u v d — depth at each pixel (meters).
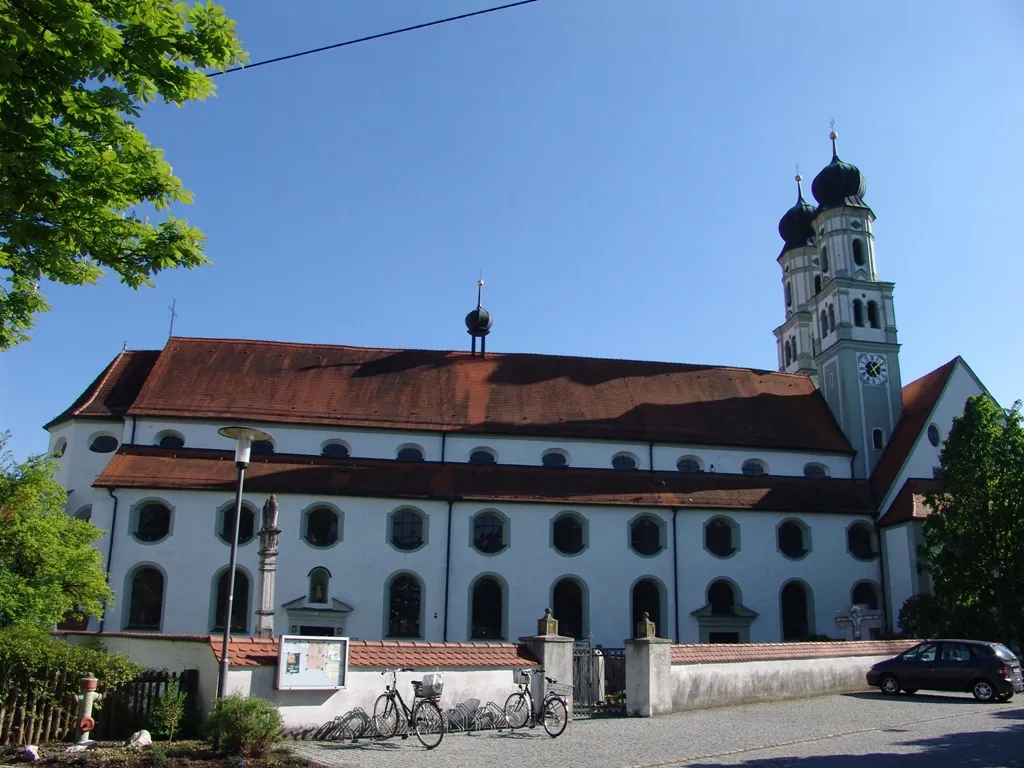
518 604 42.56
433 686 19.12
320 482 42.69
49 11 11.95
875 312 55.09
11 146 12.97
